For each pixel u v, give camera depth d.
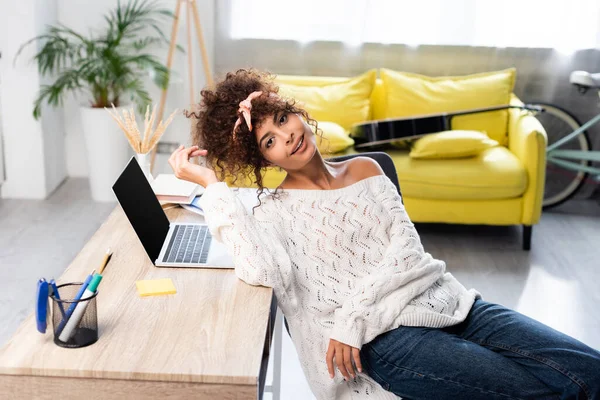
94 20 4.82
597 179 4.83
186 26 4.75
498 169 4.04
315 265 1.97
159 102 4.90
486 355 1.77
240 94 2.01
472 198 4.05
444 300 1.97
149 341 1.58
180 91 4.89
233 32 4.85
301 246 1.98
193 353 1.54
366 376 1.92
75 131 5.07
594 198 5.12
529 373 1.77
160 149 4.96
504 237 4.34
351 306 1.85
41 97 4.43
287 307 1.91
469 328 1.95
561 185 5.06
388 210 2.07
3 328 3.08
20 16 4.43
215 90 2.09
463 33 4.79
